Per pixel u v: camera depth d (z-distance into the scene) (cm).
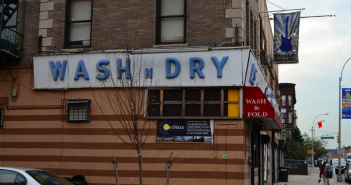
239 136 1170
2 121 1362
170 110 1230
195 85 1211
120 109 1184
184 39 1280
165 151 1210
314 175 3956
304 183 2678
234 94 1196
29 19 1414
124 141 1154
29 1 1426
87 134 1280
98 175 1249
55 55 1329
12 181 759
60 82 1320
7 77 1385
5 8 1455
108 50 1290
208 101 1209
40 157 1308
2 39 1343
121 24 1320
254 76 1316
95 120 1279
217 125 1192
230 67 1195
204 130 1197
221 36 1239
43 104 1336
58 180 819
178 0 1309
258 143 1627
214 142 1184
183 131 1209
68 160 1282
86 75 1291
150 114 1232
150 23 1301
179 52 1231
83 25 1379
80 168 1268
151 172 1209
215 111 1204
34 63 1348
